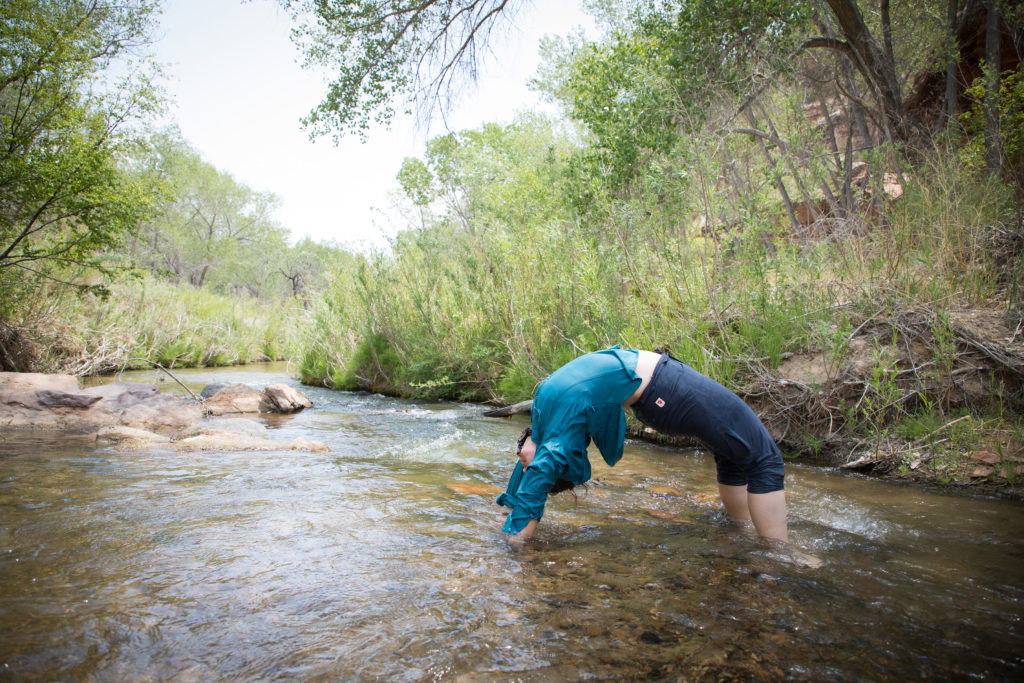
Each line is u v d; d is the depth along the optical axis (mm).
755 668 1838
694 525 3275
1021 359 4684
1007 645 2002
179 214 36188
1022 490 3977
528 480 2914
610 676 1793
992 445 4430
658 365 2988
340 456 5223
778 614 2203
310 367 13820
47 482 3994
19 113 8969
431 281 10617
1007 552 2904
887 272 5789
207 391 9664
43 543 2828
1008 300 5230
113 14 10773
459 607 2246
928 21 9344
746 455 2951
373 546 2885
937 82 9859
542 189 8242
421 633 2051
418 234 11117
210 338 18781
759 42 8062
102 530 3031
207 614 2166
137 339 15953
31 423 6582
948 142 6895
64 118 8930
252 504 3564
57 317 12094
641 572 2592
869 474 4578
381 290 11297
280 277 46438
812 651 1944
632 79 7426
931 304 5293
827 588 2441
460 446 5746
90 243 9203
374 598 2316
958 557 2830
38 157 8625
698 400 2898
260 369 17562
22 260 9812
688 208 6234
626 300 6887
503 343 9016
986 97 7332
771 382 5465
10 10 8383
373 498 3762
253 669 1820
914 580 2539
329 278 13117
